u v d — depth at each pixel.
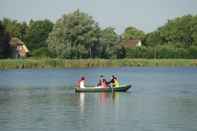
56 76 121.75
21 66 148.38
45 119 48.56
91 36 163.00
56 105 59.75
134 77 119.88
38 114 51.91
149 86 90.88
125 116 50.53
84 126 44.84
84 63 153.88
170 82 102.56
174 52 169.75
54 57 162.62
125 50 173.00
